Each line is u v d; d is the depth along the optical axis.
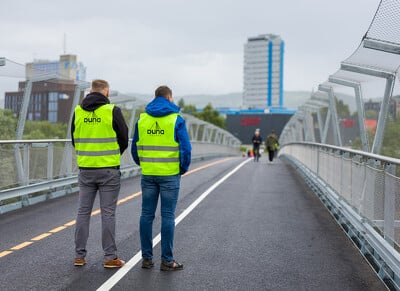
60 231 9.16
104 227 6.87
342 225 9.55
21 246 8.04
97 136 6.89
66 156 14.31
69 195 13.98
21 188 11.66
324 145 12.59
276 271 6.75
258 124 108.38
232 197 13.37
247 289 6.01
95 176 6.90
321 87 14.75
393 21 7.02
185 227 9.45
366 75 11.04
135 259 7.29
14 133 14.32
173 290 5.94
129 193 14.18
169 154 6.75
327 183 12.34
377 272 6.74
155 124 6.79
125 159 19.22
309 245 8.16
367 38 8.00
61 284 6.15
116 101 19.06
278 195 13.88
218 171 21.80
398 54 8.24
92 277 6.43
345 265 7.05
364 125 11.88
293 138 34.03
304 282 6.30
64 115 16.25
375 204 7.14
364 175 7.92
